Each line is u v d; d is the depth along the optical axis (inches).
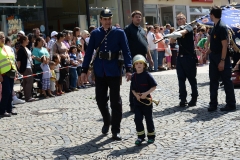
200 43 760.3
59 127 342.6
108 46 292.2
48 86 530.0
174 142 272.8
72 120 367.2
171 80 611.8
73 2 836.0
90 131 320.5
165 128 313.1
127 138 292.4
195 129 304.3
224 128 301.3
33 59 532.4
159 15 1050.7
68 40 605.6
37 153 269.0
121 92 517.3
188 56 392.2
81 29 848.3
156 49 766.5
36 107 455.5
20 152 274.2
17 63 501.7
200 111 370.0
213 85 368.2
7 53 413.7
